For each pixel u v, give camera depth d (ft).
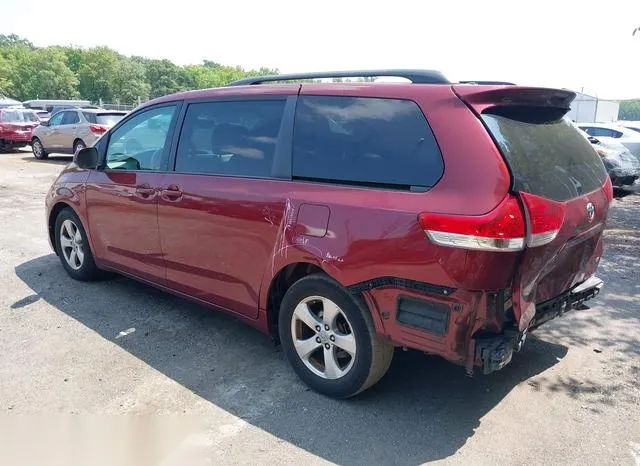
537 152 9.96
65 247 18.40
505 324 9.49
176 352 13.26
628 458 9.50
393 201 9.70
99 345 13.57
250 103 12.62
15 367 12.39
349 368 10.73
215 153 13.10
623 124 54.85
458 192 9.10
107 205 15.89
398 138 10.11
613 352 13.57
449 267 8.95
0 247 22.48
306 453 9.55
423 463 9.32
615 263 21.59
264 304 12.01
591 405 11.14
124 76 354.13
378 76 11.50
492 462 9.36
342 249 10.19
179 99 14.33
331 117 11.16
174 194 13.57
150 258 14.80
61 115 58.29
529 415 10.77
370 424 10.39
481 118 9.47
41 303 16.29
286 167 11.55
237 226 12.12
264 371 12.38
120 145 15.87
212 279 13.12
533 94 10.25
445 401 11.24
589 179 11.21
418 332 9.51
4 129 66.28
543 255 9.45
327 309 10.84
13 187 39.70
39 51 351.46
